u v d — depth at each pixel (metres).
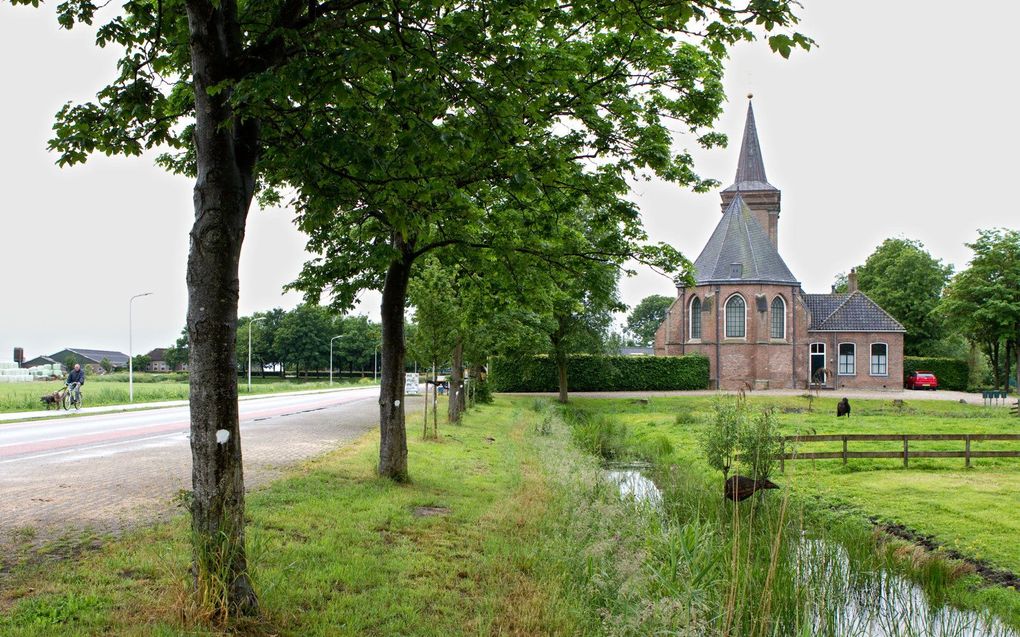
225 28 5.33
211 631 4.76
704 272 55.84
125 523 7.75
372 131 5.92
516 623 5.72
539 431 22.95
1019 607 7.52
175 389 47.66
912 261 65.50
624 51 8.48
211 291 5.09
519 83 6.50
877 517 11.46
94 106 6.99
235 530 5.12
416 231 7.62
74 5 6.47
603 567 6.42
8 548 6.66
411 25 6.25
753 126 64.25
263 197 11.16
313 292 12.33
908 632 6.40
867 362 55.50
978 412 32.09
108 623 4.88
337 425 22.30
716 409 12.83
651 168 9.23
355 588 6.21
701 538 7.27
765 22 5.05
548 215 10.52
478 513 9.49
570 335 41.34
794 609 6.11
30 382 66.38
